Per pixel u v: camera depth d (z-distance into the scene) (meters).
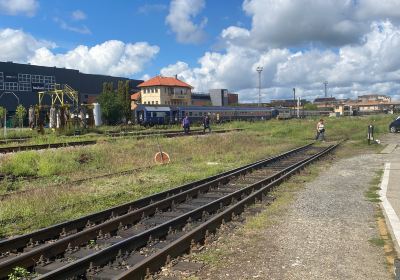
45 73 91.25
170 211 11.68
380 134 45.62
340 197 12.88
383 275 6.52
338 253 7.60
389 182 15.02
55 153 20.98
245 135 39.75
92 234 8.84
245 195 13.84
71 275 6.61
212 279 6.58
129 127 56.41
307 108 157.25
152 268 6.81
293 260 7.32
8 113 83.50
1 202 11.77
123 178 16.89
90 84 101.88
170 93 117.62
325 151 26.44
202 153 26.48
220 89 142.00
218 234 9.08
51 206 11.71
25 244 8.48
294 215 10.66
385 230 8.86
